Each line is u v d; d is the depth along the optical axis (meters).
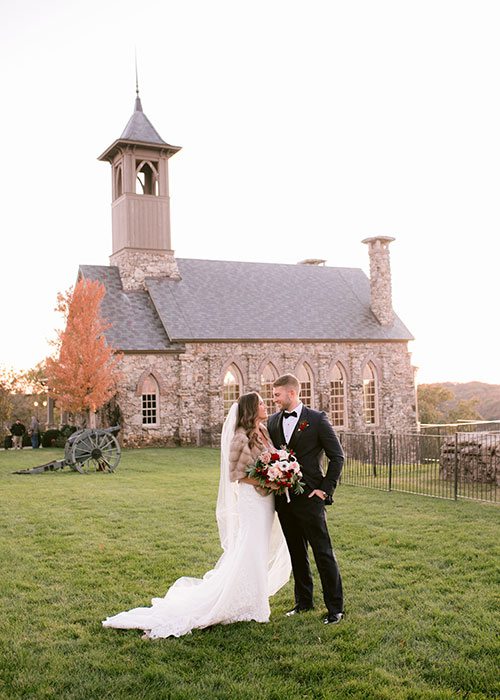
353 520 10.91
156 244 36.44
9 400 41.47
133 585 7.29
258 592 6.08
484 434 16.73
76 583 7.42
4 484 16.78
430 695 4.53
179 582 6.70
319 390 37.03
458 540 9.20
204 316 35.09
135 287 35.78
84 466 22.25
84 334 29.66
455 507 12.21
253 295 38.38
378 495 13.88
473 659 5.15
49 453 29.11
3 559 8.56
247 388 35.03
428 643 5.48
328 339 37.09
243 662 5.18
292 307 38.53
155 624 5.84
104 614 6.35
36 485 16.48
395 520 10.85
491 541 9.07
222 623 6.04
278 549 6.78
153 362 32.88
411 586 7.05
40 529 10.58
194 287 36.94
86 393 29.77
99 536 9.94
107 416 32.31
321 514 6.31
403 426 39.41
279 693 4.61
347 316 39.59
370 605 6.48
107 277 35.75
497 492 14.22
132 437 32.12
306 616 6.23
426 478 16.75
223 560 6.49
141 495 14.36
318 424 6.46
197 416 33.78
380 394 39.03
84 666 5.15
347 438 17.80
